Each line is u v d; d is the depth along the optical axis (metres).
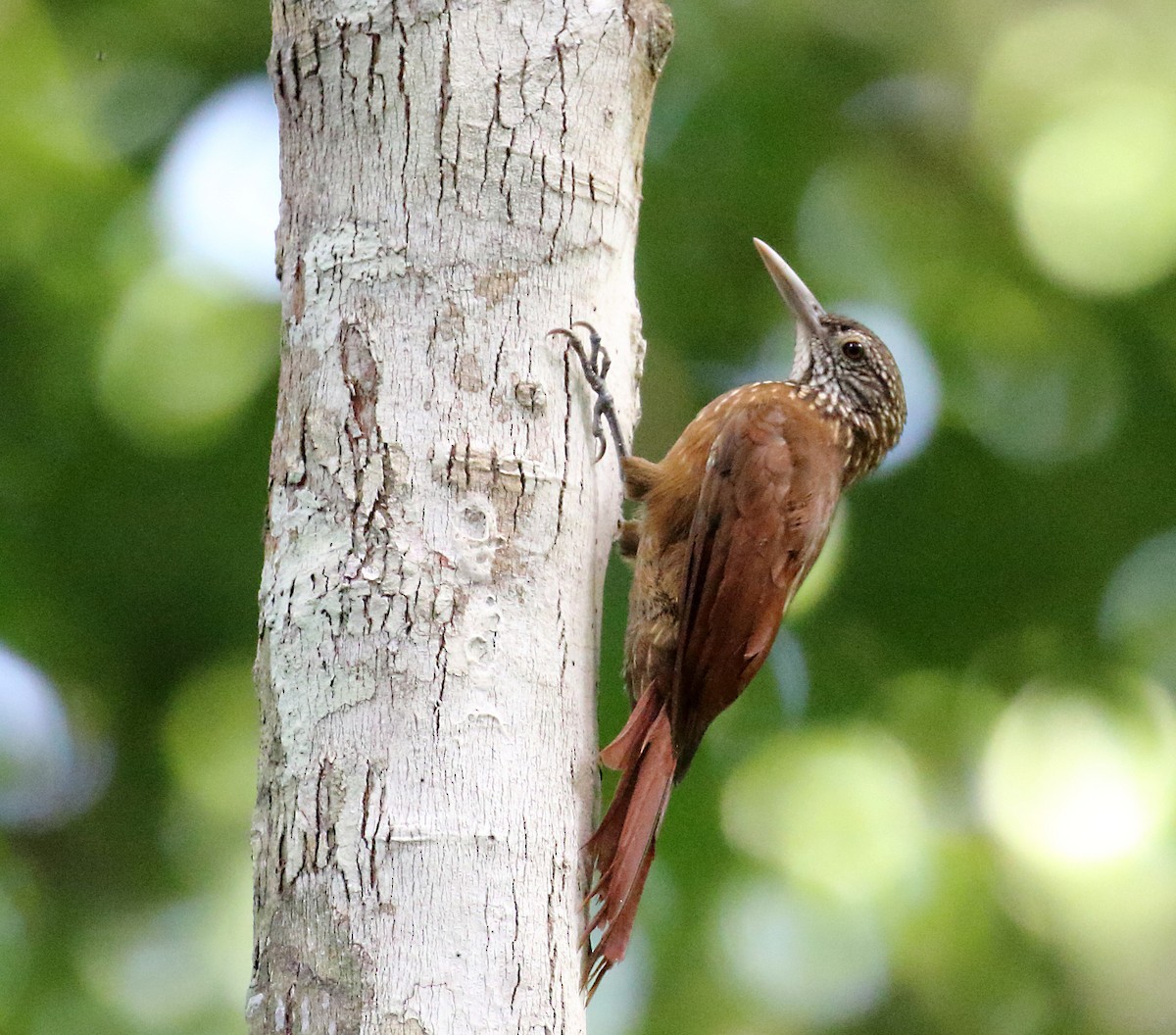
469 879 5.49
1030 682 11.80
